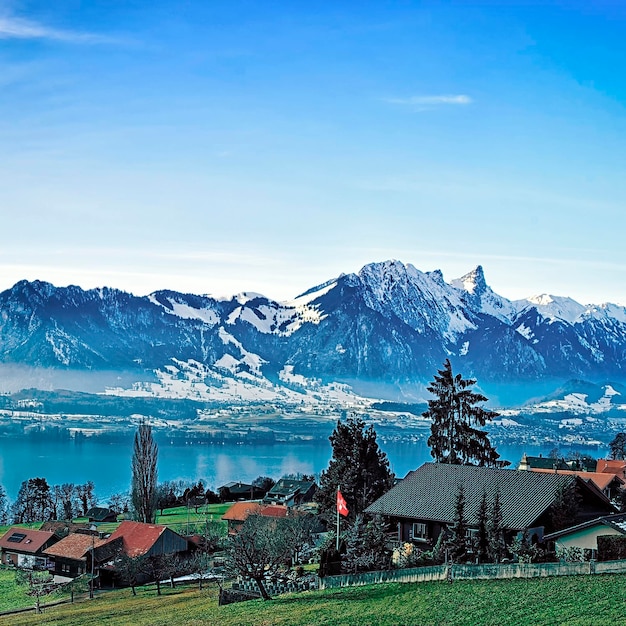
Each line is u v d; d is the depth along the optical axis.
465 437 114.81
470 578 56.56
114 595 92.88
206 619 58.84
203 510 177.88
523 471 80.31
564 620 44.09
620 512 80.25
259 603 61.81
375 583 60.75
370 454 111.94
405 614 50.38
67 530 131.12
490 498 75.75
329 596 58.97
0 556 127.12
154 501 139.38
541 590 50.31
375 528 73.19
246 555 66.06
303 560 88.56
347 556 70.31
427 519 76.62
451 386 117.19
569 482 75.50
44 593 100.31
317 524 109.25
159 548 107.00
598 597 47.25
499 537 66.69
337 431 112.69
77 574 108.62
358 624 49.94
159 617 65.19
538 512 72.12
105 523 169.62
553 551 65.19
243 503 136.38
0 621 79.25
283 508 130.50
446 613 49.00
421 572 58.72
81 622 69.31
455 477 82.12
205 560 99.69
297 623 52.31
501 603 48.94
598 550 57.91
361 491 105.50
